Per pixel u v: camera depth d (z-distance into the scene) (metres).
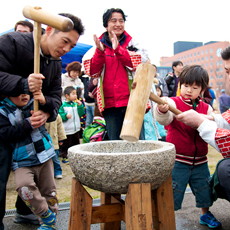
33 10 1.33
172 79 5.13
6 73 1.54
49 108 1.72
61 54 1.65
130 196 1.29
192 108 2.05
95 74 2.47
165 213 1.60
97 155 1.27
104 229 1.81
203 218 2.01
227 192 1.55
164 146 1.53
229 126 1.79
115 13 2.52
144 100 1.32
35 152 1.73
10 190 2.92
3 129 1.63
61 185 3.03
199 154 1.96
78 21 1.59
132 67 2.41
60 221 2.09
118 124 2.57
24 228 2.01
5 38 1.58
